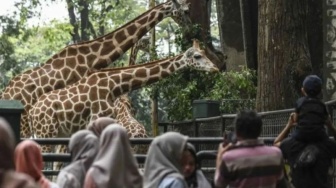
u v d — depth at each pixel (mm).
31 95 18797
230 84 24812
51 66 18984
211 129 19359
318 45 25703
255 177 7895
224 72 25688
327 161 9805
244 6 26641
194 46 19344
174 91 25656
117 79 18531
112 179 7344
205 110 21438
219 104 22375
